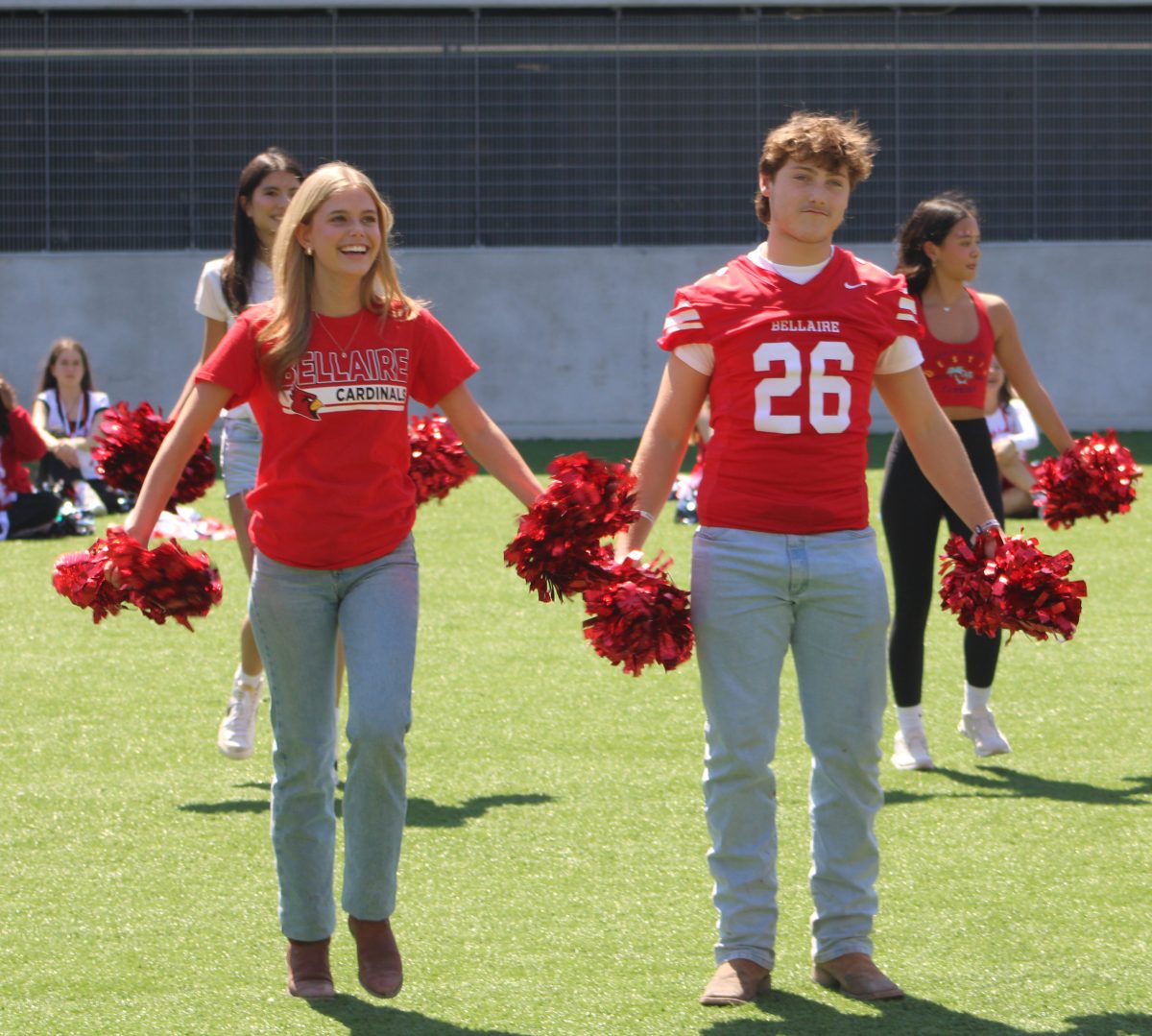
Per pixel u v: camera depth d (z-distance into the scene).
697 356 10.40
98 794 15.12
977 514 10.81
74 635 22.70
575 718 18.03
